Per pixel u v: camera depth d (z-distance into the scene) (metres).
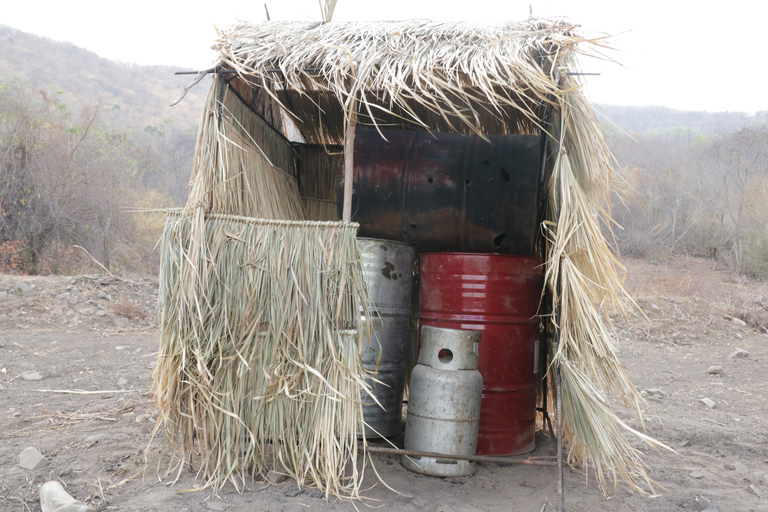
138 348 7.55
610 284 3.36
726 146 28.56
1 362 6.29
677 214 22.59
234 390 3.28
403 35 3.56
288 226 3.30
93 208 14.66
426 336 3.57
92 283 9.94
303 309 3.21
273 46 3.52
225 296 3.26
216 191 3.44
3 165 13.06
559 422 3.10
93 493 3.01
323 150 5.15
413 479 3.41
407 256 4.00
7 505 2.85
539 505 3.11
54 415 4.48
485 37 3.43
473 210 3.88
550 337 4.08
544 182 4.02
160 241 3.40
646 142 34.78
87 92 67.50
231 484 3.19
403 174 3.98
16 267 12.71
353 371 3.12
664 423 5.11
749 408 5.99
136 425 4.29
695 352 9.27
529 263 3.84
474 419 3.48
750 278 18.14
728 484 3.59
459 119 4.69
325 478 3.10
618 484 3.53
